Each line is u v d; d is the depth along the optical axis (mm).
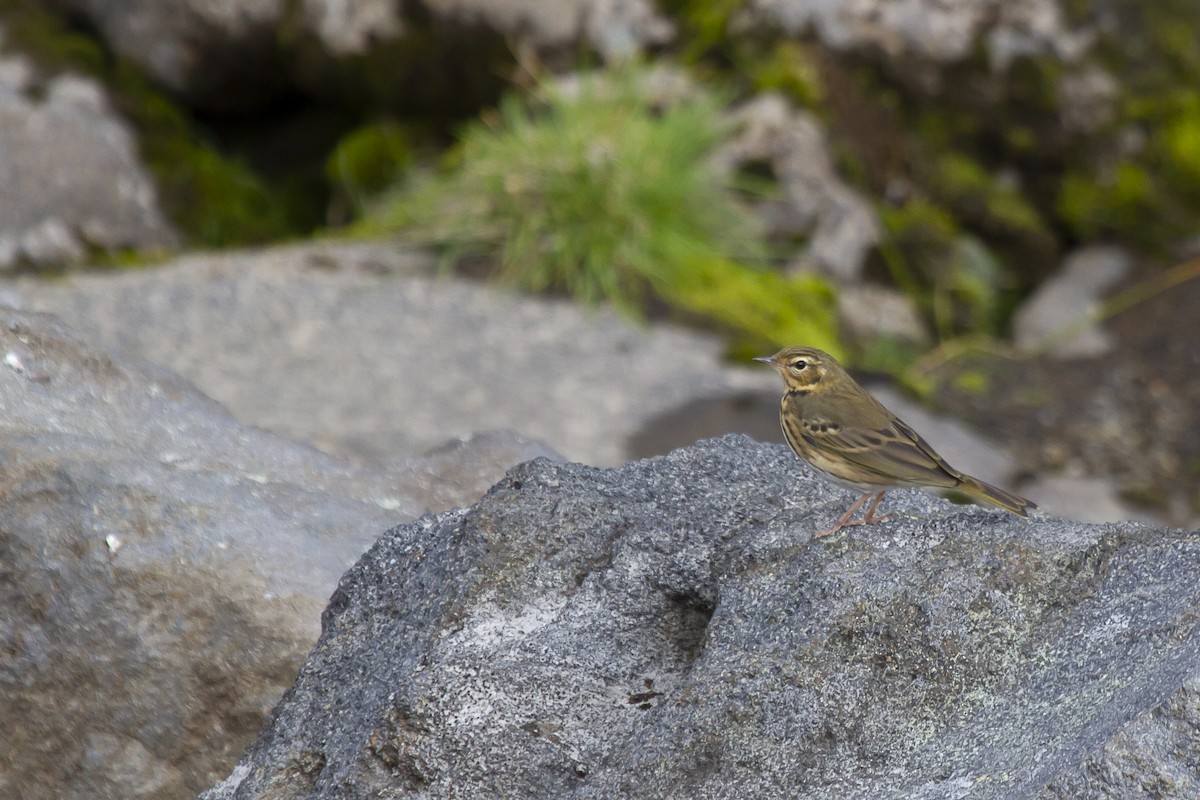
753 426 13289
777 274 16562
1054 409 15398
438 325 14781
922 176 17938
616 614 5012
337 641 5465
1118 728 3961
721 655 4535
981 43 18000
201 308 14828
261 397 13109
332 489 7789
